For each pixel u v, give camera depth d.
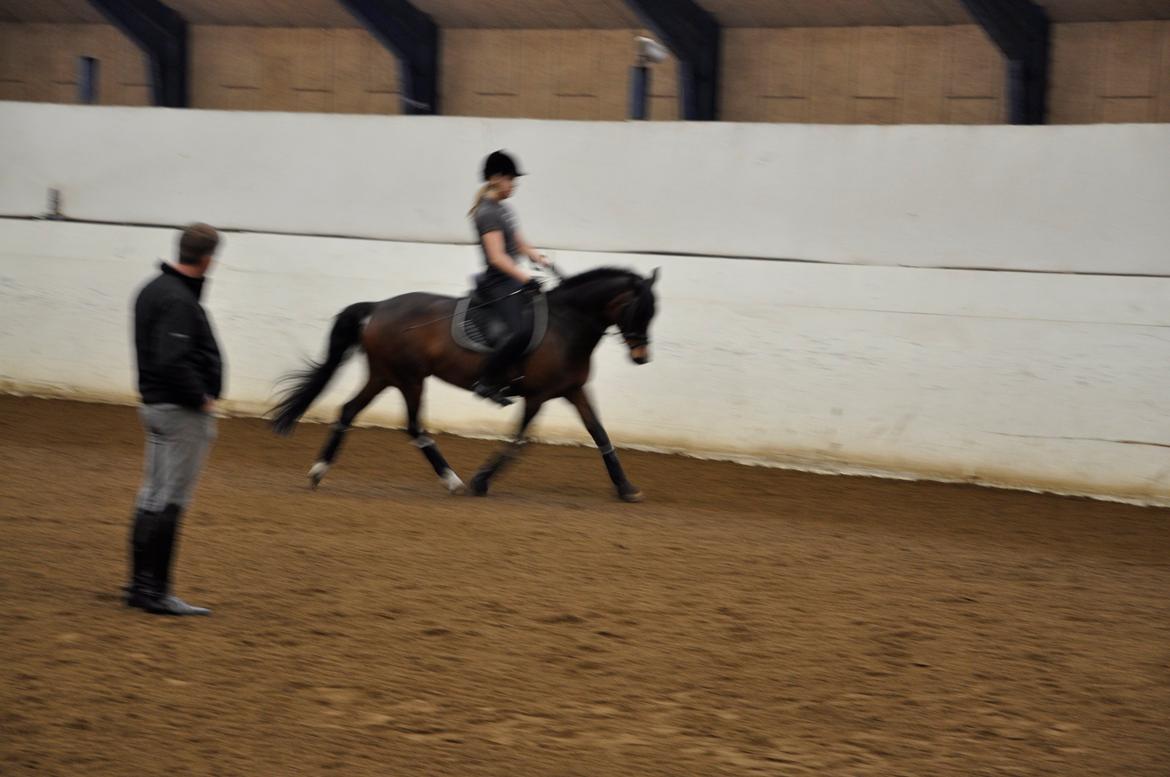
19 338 16.30
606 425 14.09
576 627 6.79
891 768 5.00
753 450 13.37
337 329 10.94
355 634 6.51
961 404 12.44
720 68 17.88
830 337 12.97
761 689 5.90
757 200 13.38
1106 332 11.80
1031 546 9.81
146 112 15.92
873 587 8.03
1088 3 15.11
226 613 6.80
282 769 4.75
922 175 12.66
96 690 5.48
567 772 4.84
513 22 18.70
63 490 10.25
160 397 6.48
